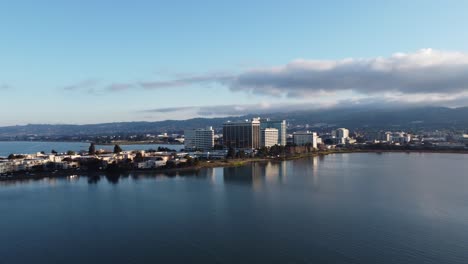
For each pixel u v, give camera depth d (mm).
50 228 153750
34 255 126375
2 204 195375
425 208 178250
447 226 150125
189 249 128875
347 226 150625
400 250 125250
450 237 137125
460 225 151125
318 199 199250
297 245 130750
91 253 127062
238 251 126250
